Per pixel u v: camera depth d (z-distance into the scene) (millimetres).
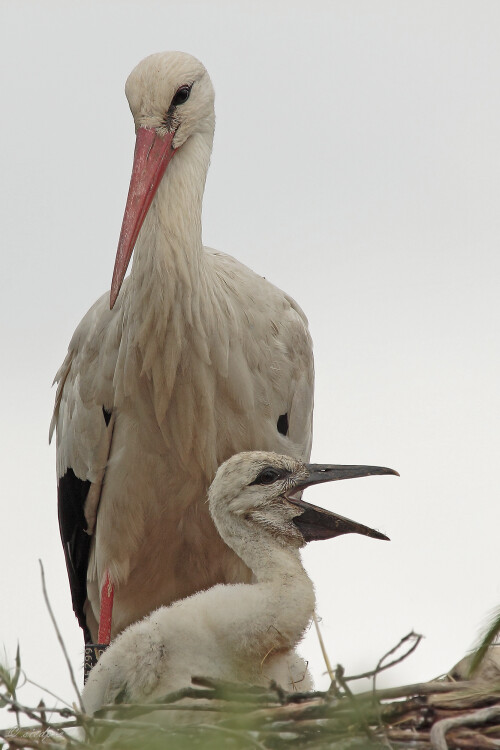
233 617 10172
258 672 10328
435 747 8539
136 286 12492
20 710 9250
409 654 9266
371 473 11227
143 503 13070
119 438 13016
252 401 12969
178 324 12430
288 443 13453
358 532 11086
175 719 9812
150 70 12531
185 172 12469
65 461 13742
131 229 12086
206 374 12641
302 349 13695
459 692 9188
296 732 9062
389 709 9062
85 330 13742
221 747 8891
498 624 9336
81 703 9570
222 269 13383
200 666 10219
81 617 14477
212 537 13172
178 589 13586
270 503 11023
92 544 13781
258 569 10859
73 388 13570
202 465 12844
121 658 10242
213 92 12820
